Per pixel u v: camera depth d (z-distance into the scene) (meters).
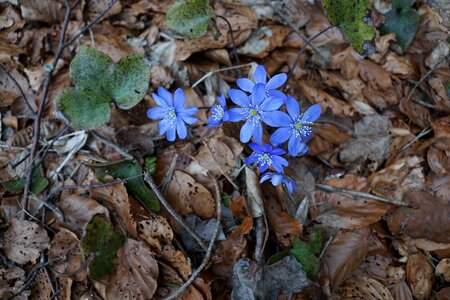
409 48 0.36
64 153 0.32
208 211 0.30
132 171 0.30
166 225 0.29
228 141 0.31
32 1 0.34
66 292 0.28
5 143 0.32
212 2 0.35
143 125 0.32
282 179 0.26
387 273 0.30
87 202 0.30
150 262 0.28
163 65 0.34
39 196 0.31
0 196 0.30
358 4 0.28
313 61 0.35
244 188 0.31
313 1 0.36
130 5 0.35
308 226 0.31
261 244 0.29
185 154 0.31
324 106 0.34
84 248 0.28
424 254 0.30
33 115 0.32
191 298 0.28
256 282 0.28
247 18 0.35
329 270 0.30
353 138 0.33
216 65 0.34
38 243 0.29
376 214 0.31
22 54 0.34
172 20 0.29
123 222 0.29
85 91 0.28
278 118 0.25
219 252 0.29
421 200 0.31
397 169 0.32
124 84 0.29
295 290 0.28
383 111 0.34
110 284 0.28
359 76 0.35
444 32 0.36
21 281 0.29
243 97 0.25
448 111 0.34
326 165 0.33
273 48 0.35
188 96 0.33
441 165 0.32
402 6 0.35
